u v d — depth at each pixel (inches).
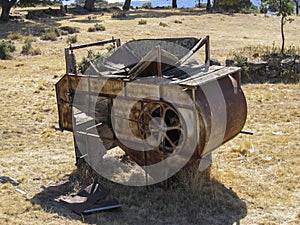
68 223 264.8
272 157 364.8
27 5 1590.8
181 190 301.4
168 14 1560.0
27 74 707.4
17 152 386.0
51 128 448.8
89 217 272.8
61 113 346.9
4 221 265.3
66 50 338.0
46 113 500.7
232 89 313.3
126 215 276.1
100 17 1505.9
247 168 346.3
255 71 663.8
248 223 265.6
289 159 360.8
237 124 314.0
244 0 1881.2
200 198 290.5
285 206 286.5
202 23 1317.7
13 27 1258.6
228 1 1731.1
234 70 317.1
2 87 617.3
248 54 727.7
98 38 1065.5
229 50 855.7
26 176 332.8
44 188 314.0
